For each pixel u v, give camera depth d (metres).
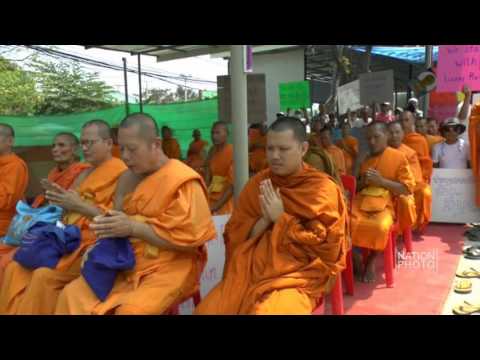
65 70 13.85
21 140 9.48
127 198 2.99
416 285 4.79
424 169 6.95
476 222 7.29
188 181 2.85
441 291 4.60
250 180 3.24
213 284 4.05
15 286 3.34
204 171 6.37
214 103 12.31
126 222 2.73
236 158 4.19
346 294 4.58
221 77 5.62
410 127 7.11
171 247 2.80
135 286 2.76
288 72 10.98
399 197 5.17
